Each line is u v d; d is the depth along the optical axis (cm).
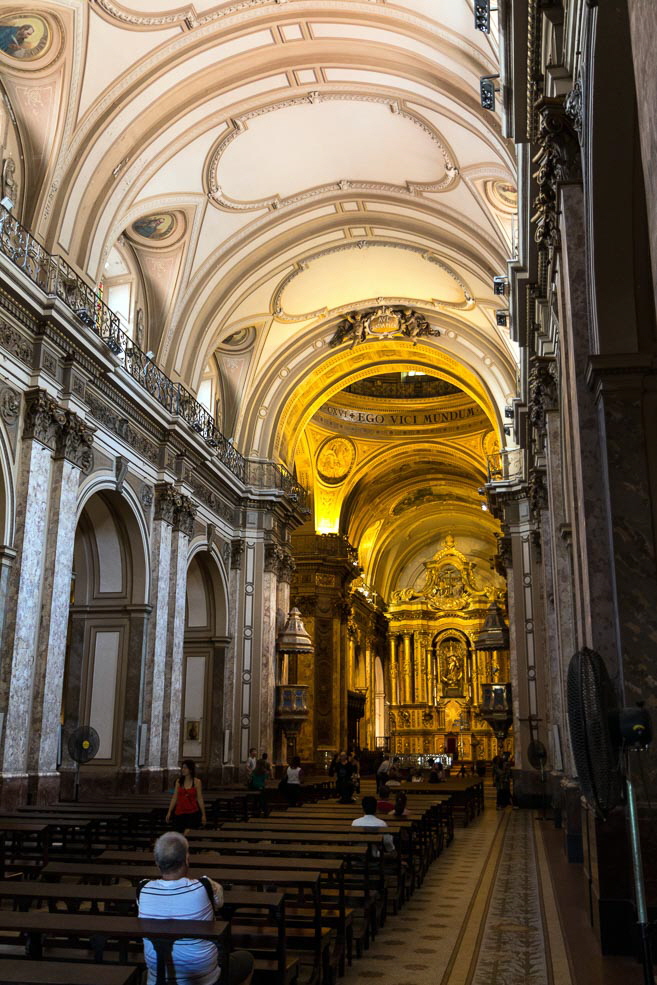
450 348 2295
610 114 589
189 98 1453
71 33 1238
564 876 963
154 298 1817
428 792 1661
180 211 1706
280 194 1789
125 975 294
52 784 1217
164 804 1212
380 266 2097
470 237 1770
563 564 1177
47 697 1223
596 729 434
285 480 2377
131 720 1555
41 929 359
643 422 641
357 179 1778
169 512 1723
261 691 2138
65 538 1288
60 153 1342
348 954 583
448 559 4453
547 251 925
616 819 601
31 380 1255
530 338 1378
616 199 629
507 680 4222
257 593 2197
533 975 547
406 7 1249
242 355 2270
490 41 1156
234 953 414
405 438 3341
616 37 538
